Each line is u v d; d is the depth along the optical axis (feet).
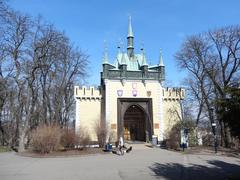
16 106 160.76
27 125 133.69
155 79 172.86
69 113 182.19
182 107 175.22
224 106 47.88
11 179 57.41
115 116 164.86
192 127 145.18
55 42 144.05
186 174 63.52
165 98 175.32
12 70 137.39
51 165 80.69
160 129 167.84
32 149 119.34
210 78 142.31
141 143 161.07
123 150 113.39
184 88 175.11
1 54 134.31
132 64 179.42
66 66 165.27
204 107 156.46
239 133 46.60
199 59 147.95
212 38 144.05
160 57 176.35
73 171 68.64
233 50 137.80
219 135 153.48
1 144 177.99
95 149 126.21
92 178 58.59
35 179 57.36
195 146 141.69
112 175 62.28
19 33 134.00
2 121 177.17
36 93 155.84
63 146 120.67
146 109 170.19
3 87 147.54
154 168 73.36
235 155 107.65
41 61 141.18
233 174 62.64
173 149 132.05
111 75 168.66
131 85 169.89
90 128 162.91
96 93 172.55
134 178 58.49
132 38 185.47
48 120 164.35
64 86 166.61
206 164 81.61
